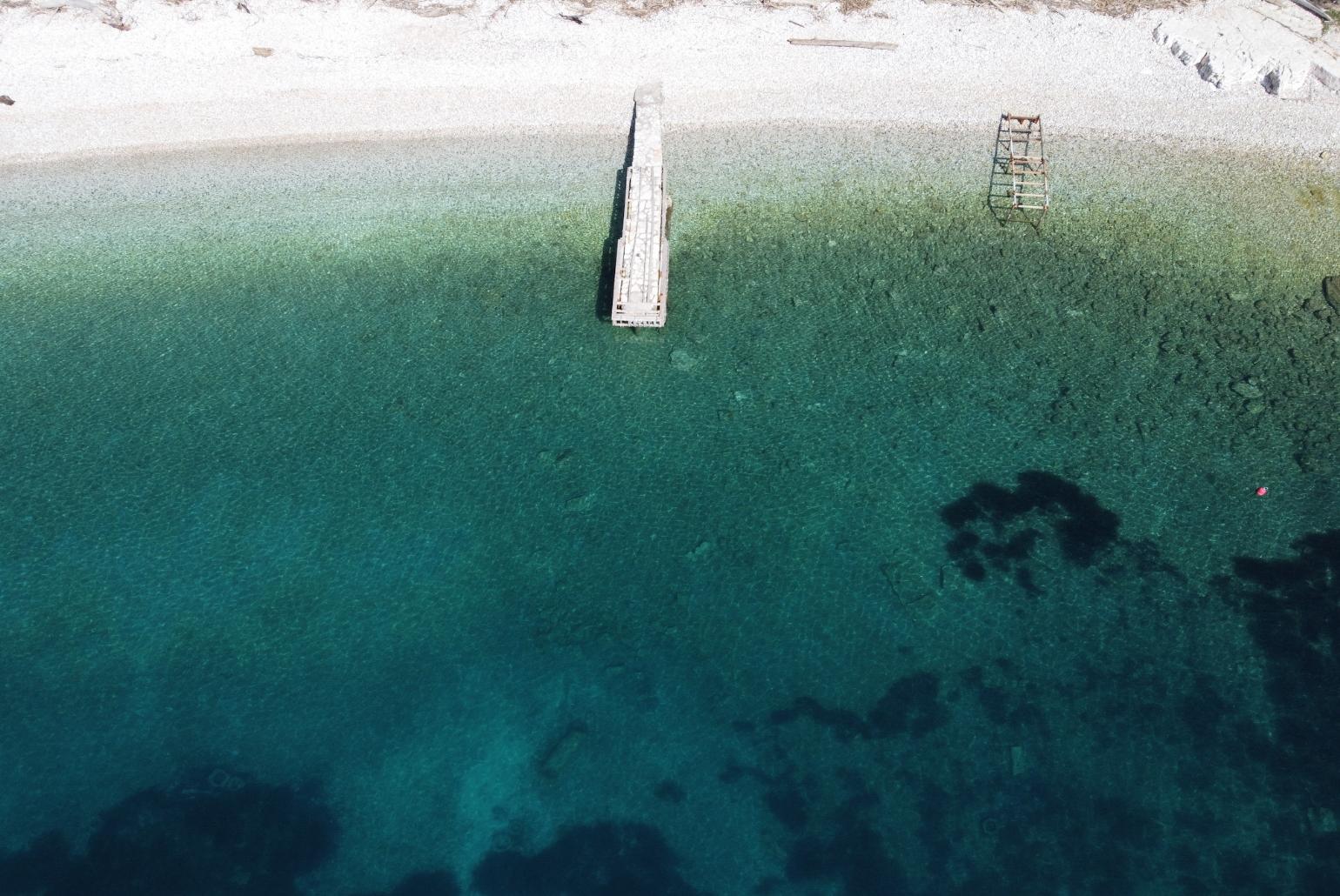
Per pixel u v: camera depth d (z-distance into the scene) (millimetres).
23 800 18125
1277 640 19938
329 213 31484
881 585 21250
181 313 28188
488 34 36562
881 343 26672
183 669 20047
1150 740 18594
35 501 23141
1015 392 25156
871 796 18078
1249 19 34906
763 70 35656
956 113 33906
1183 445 23672
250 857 17406
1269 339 26078
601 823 17891
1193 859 17078
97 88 35469
